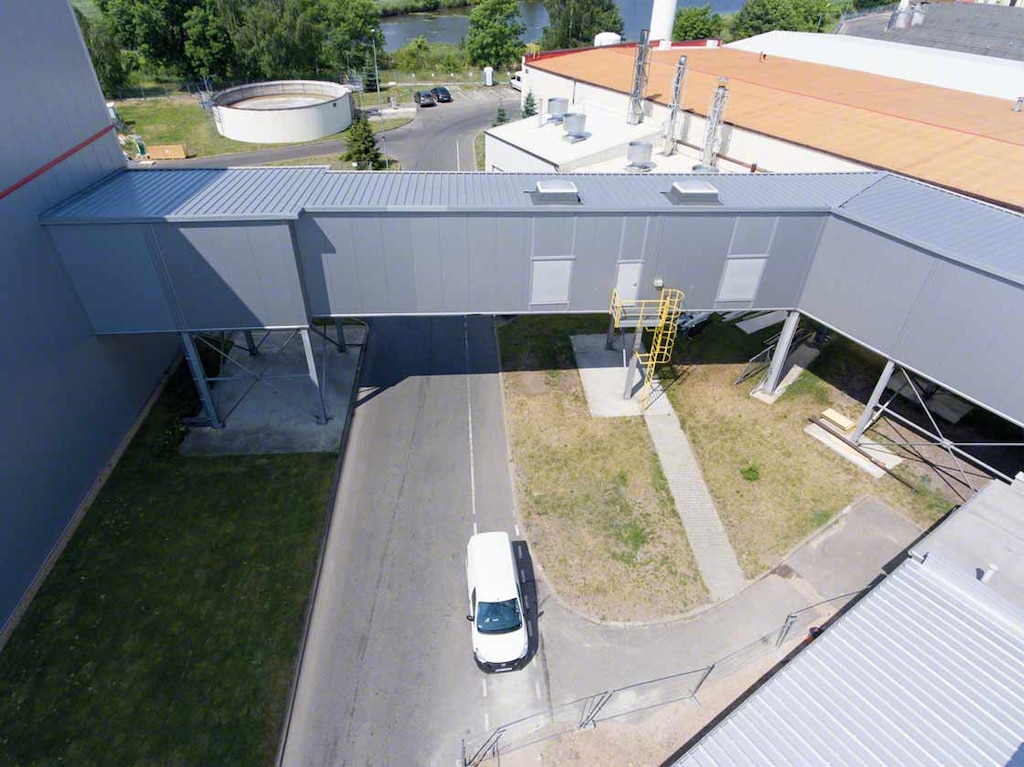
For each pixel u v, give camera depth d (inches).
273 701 560.1
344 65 2760.8
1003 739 450.0
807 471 802.8
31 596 631.8
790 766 437.7
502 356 1008.2
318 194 764.6
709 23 3198.8
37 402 660.1
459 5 4709.6
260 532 709.9
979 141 1099.3
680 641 621.9
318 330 1047.0
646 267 815.1
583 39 3208.7
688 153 1347.2
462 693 576.1
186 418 859.4
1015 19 2166.6
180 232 694.5
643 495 770.2
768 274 828.6
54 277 689.6
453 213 744.3
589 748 539.8
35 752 519.5
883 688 481.7
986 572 560.4
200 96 2338.8
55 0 720.3
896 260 720.3
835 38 2003.0
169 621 617.9
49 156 697.0
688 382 946.7
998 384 661.3
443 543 711.1
